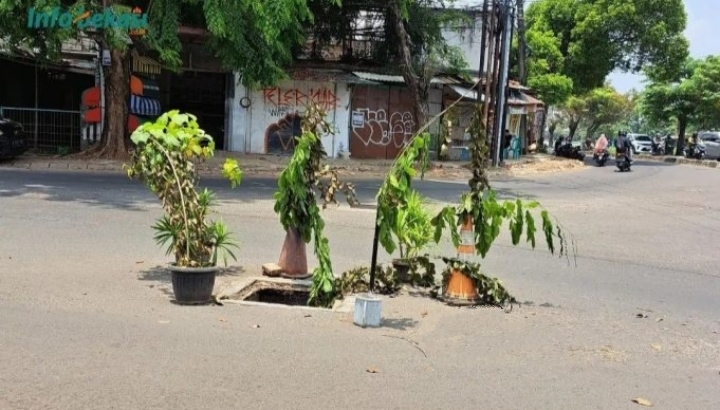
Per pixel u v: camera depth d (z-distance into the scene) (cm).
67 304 575
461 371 474
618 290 776
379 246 942
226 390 412
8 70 2264
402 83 2475
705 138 4419
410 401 414
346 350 504
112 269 716
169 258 784
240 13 1692
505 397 430
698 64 4622
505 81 2555
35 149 2130
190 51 2356
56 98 2336
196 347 486
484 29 2402
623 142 2894
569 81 3584
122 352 465
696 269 930
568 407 420
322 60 2569
